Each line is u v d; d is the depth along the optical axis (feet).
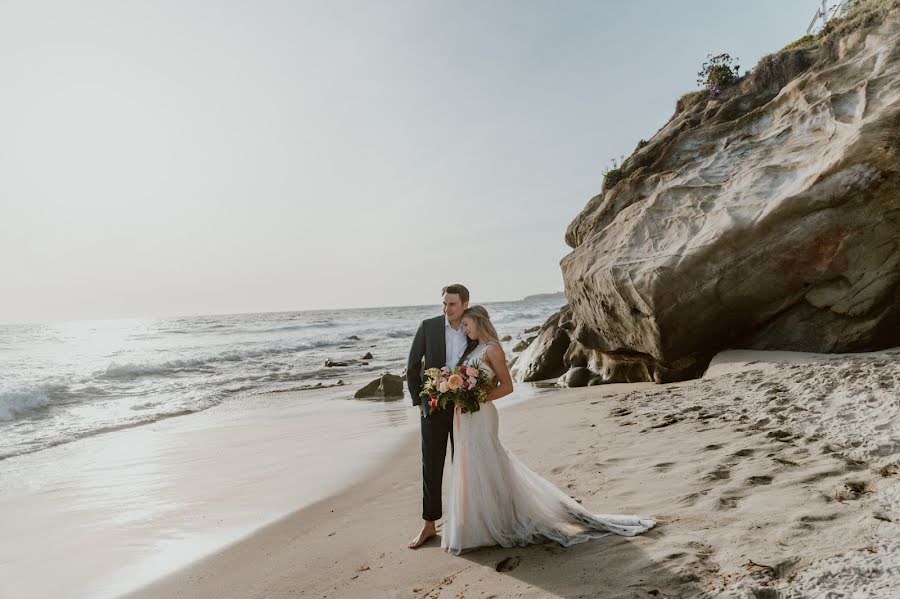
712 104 44.29
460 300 13.65
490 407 12.91
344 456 26.17
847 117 29.09
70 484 23.75
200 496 21.08
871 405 16.79
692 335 30.66
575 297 40.60
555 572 10.37
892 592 7.09
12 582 14.32
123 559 15.37
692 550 10.12
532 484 12.94
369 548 13.88
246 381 60.90
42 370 67.36
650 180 40.40
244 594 12.14
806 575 8.20
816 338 26.94
